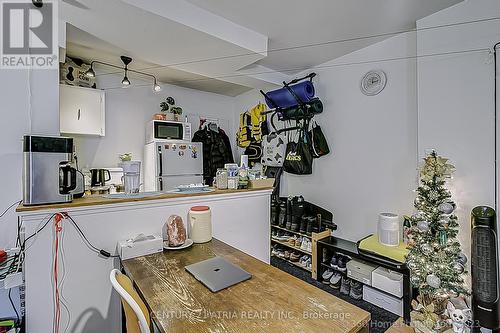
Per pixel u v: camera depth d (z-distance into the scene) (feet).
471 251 5.25
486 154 5.54
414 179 7.25
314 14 6.44
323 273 8.61
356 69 8.66
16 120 4.93
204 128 13.24
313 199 10.18
